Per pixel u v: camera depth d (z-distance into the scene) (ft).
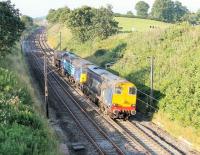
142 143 100.53
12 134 77.51
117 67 180.04
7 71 130.11
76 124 115.55
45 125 96.02
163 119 118.32
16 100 100.83
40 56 285.02
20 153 70.18
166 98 121.29
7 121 84.84
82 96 157.07
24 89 126.00
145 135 106.01
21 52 270.67
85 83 156.35
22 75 164.04
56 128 109.91
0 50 161.99
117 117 122.72
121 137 104.37
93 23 271.69
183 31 176.04
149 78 144.66
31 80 180.45
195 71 119.14
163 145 99.81
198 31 164.96
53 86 175.32
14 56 207.31
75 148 93.56
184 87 116.06
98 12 270.67
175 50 156.66
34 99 126.93
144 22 339.77
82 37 285.64
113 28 264.52
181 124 108.88
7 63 165.68
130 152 92.89
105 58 209.77
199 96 107.34
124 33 252.42
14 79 125.18
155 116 123.44
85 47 268.41
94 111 132.77
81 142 99.50
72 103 142.92
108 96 123.54
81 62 166.91
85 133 105.70
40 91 160.66
